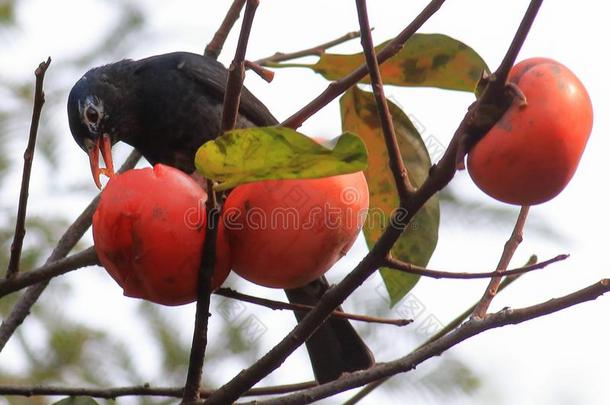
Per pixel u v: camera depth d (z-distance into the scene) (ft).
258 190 15.98
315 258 16.31
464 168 14.83
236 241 16.26
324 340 23.77
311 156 13.98
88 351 32.32
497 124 14.62
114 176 15.96
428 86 22.68
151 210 15.44
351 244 16.80
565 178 14.67
